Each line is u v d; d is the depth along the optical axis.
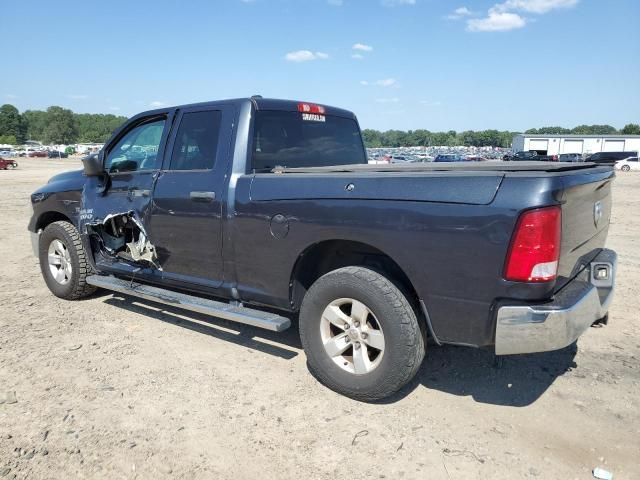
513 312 2.73
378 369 3.21
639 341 4.30
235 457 2.85
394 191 3.08
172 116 4.54
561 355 4.06
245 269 3.89
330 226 3.32
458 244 2.86
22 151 107.25
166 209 4.36
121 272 5.00
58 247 5.58
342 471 2.73
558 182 2.69
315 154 4.63
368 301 3.19
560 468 2.72
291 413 3.28
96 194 5.07
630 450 2.85
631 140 74.44
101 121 196.00
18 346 4.34
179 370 3.89
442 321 3.01
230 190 3.90
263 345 4.37
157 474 2.72
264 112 4.18
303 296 3.82
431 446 2.92
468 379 3.70
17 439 3.02
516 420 3.17
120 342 4.43
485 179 2.80
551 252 2.68
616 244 8.47
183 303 4.20
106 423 3.18
